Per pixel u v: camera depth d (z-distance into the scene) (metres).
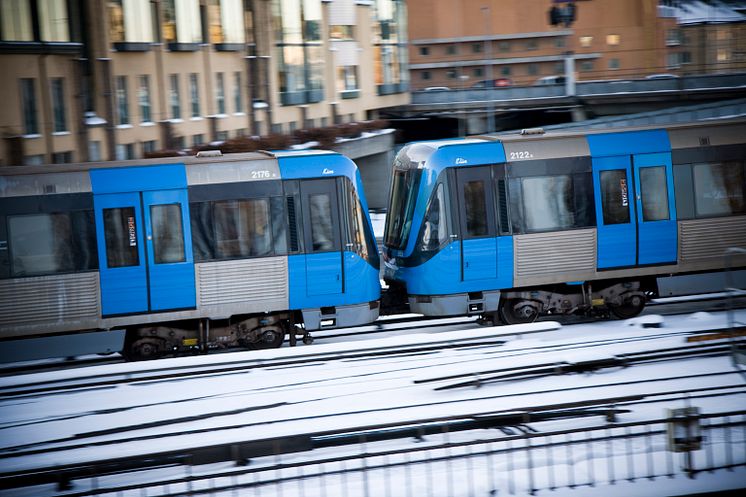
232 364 20.66
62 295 21.75
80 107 44.16
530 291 24.89
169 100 51.72
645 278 25.66
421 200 24.06
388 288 25.78
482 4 116.44
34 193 21.53
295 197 23.00
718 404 17.30
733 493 13.41
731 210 25.59
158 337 22.72
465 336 21.81
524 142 24.48
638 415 17.00
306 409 17.84
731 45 98.31
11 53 39.69
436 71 118.50
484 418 16.53
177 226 22.34
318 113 69.81
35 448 16.25
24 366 23.28
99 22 45.50
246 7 60.31
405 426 16.44
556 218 24.52
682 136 25.36
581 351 20.50
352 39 74.38
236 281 22.67
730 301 18.56
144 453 15.25
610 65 109.31
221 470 15.23
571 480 14.05
